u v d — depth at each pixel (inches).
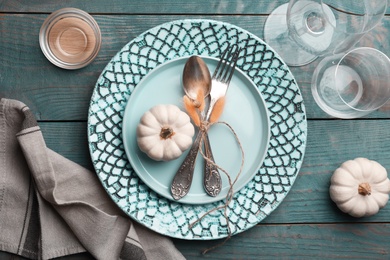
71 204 29.3
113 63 29.6
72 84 31.3
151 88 30.5
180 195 29.7
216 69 30.3
